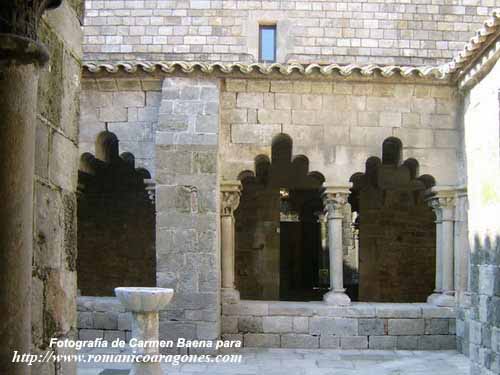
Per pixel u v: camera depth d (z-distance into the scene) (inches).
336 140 440.1
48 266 142.6
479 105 301.4
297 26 535.8
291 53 533.0
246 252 591.5
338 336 428.8
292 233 726.5
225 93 439.2
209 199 403.9
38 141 136.4
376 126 442.0
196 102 416.8
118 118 434.0
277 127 438.9
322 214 747.4
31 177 120.1
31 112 119.9
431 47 536.1
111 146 521.3
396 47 534.9
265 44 540.7
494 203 274.8
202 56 534.0
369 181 600.7
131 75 427.8
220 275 432.5
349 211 854.5
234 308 430.0
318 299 669.9
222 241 436.5
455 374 351.9
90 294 593.0
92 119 434.6
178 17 537.3
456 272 433.7
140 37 536.7
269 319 430.3
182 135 408.8
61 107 152.7
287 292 709.3
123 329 428.5
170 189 404.2
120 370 353.1
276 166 582.9
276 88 440.1
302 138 439.5
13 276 114.7
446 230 440.5
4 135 115.5
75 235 162.7
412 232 598.9
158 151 407.2
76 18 166.1
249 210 594.2
